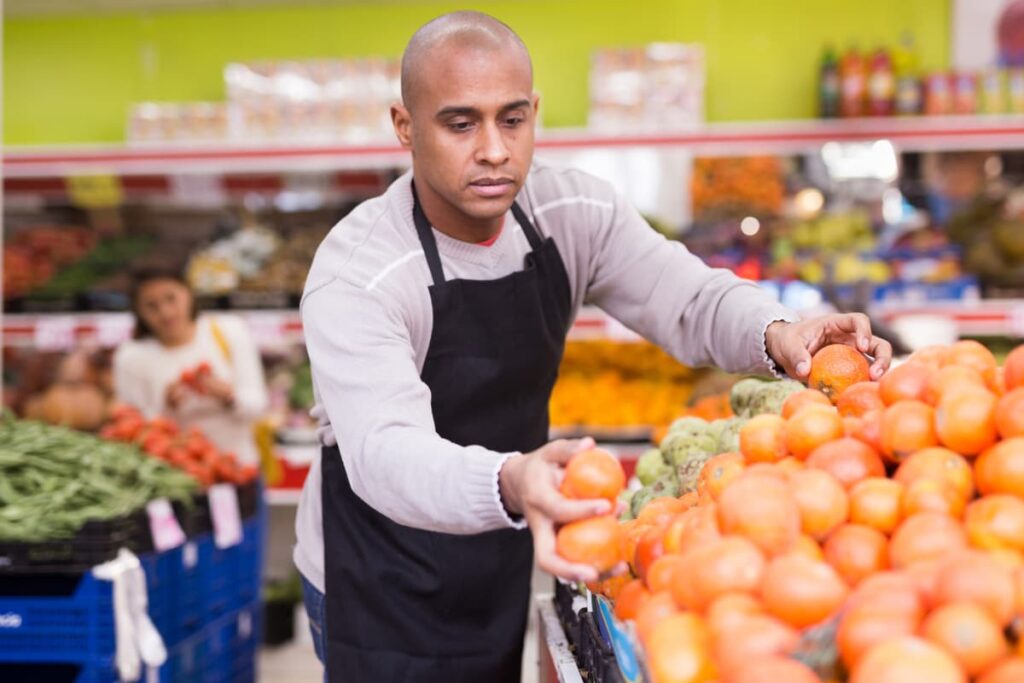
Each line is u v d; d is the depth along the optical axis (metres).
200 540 3.52
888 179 5.79
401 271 1.82
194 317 4.57
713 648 1.07
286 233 6.15
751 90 6.11
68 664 3.03
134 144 5.78
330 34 6.40
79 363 5.57
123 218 6.43
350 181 6.06
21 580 3.14
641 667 1.16
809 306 5.10
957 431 1.24
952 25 5.91
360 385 1.61
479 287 1.91
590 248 2.10
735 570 1.11
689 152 5.53
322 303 1.73
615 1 6.19
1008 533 1.12
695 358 2.04
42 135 6.61
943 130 5.28
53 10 6.49
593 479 1.17
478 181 1.65
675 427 2.27
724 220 5.71
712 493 1.41
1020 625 1.00
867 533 1.19
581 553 1.15
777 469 1.29
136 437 3.84
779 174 5.82
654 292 2.08
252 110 5.72
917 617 1.01
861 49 6.01
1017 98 5.34
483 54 1.61
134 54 6.52
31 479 3.18
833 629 1.05
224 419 4.55
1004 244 5.21
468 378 1.93
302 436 5.32
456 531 1.33
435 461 1.34
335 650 2.01
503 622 2.03
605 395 4.95
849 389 1.50
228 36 6.46
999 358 5.09
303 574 2.13
